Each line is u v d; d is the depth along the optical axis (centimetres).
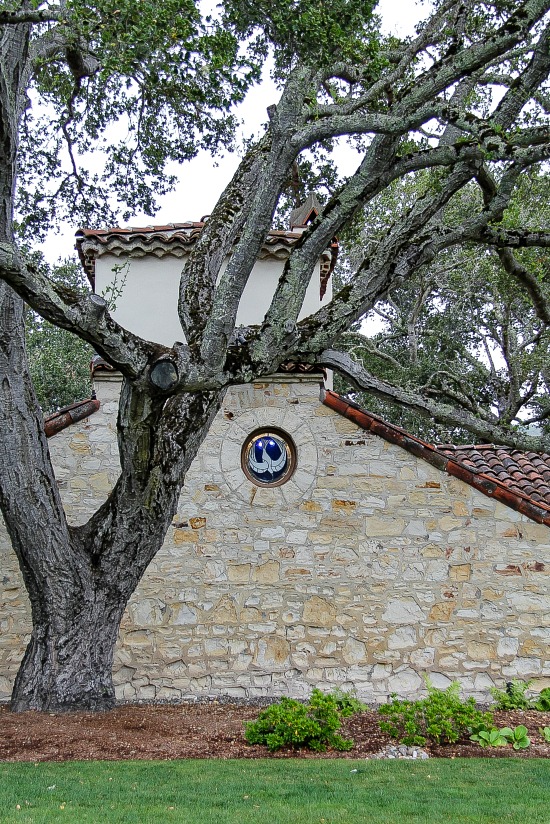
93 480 898
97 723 680
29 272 560
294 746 634
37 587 727
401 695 853
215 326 624
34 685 720
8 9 665
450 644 866
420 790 514
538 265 955
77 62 1001
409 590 876
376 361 2158
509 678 858
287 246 1115
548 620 870
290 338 675
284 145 628
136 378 619
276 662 860
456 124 681
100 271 1131
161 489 724
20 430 711
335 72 785
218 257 805
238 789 510
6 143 643
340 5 796
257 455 912
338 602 874
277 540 887
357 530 889
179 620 867
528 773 566
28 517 709
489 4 865
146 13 667
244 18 859
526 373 1942
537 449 702
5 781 518
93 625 735
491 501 892
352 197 700
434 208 761
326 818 453
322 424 912
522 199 1292
